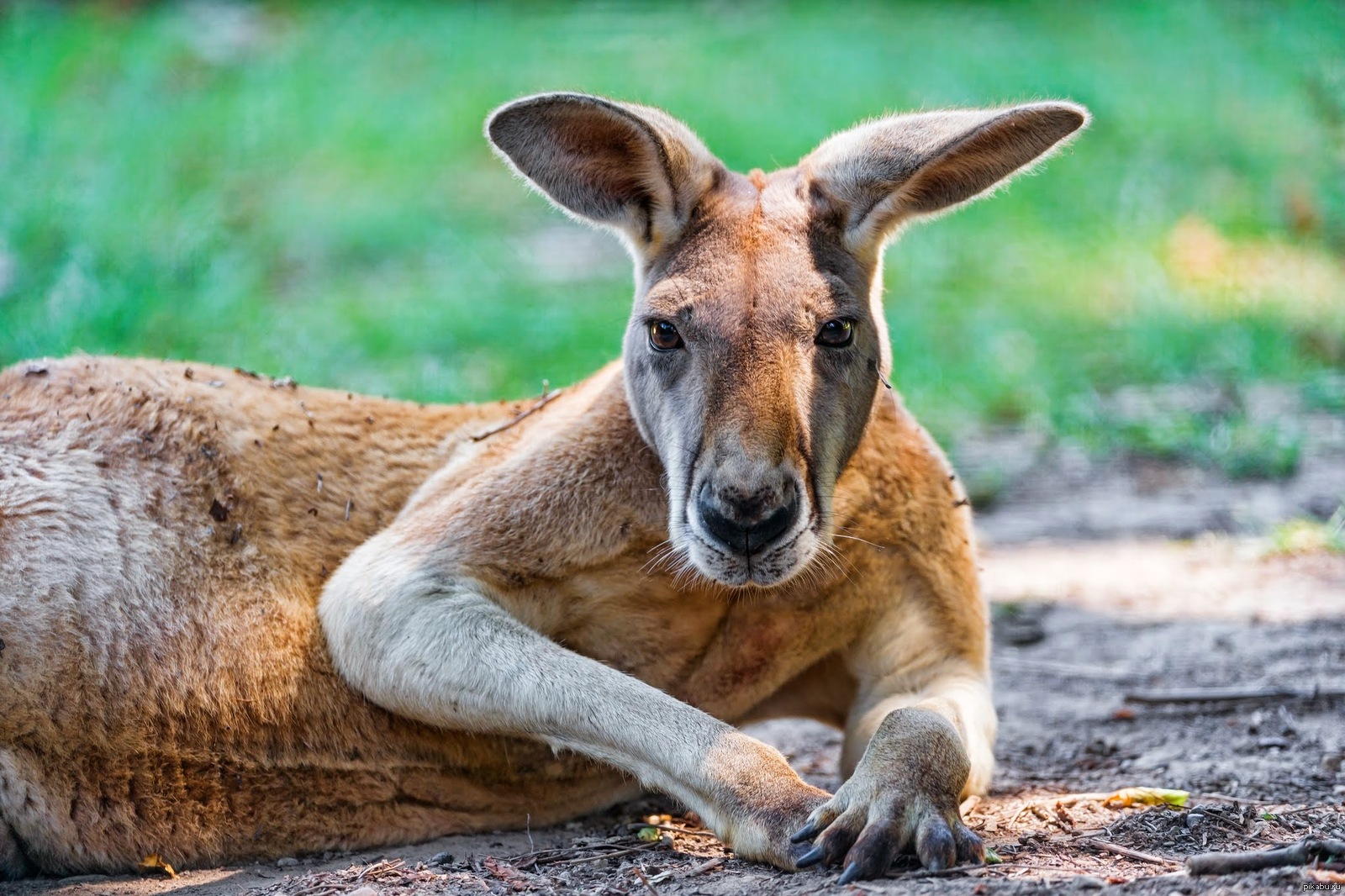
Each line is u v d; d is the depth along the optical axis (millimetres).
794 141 30953
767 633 9211
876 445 9297
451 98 35844
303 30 41812
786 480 7988
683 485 8203
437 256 26938
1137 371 22328
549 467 8984
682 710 8188
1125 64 39000
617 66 39219
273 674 8586
